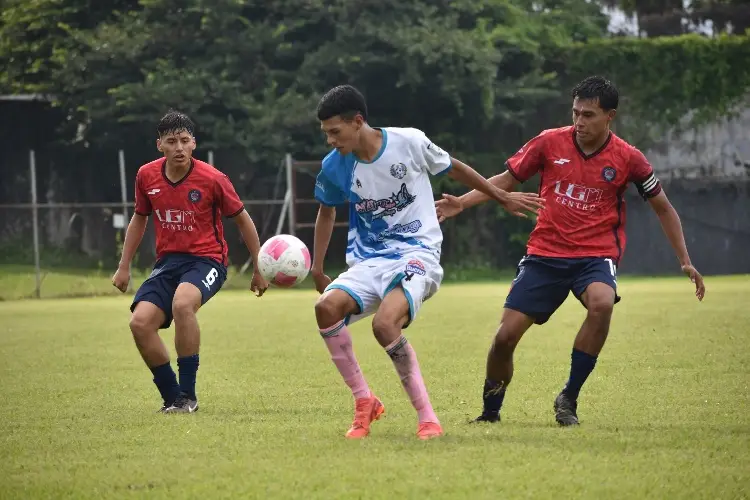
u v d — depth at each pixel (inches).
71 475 612.1
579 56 4330.7
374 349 1409.9
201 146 3924.7
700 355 1224.2
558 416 774.5
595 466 595.8
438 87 4069.9
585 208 799.1
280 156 3927.2
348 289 727.7
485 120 4215.1
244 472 597.9
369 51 3993.6
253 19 4158.5
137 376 1179.3
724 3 4709.6
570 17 4517.7
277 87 4087.1
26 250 3909.9
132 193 4153.5
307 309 2349.9
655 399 895.7
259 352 1396.4
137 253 3742.6
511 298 800.3
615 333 1515.7
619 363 1156.5
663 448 654.5
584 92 778.8
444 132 4301.2
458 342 1472.7
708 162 4274.1
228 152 4055.1
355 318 747.4
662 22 4761.3
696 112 4288.9
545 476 569.6
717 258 4239.7
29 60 4254.4
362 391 728.3
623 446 660.1
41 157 4153.5
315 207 4062.5
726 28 4722.0
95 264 3848.4
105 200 4138.8
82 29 4264.3
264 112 3892.7
